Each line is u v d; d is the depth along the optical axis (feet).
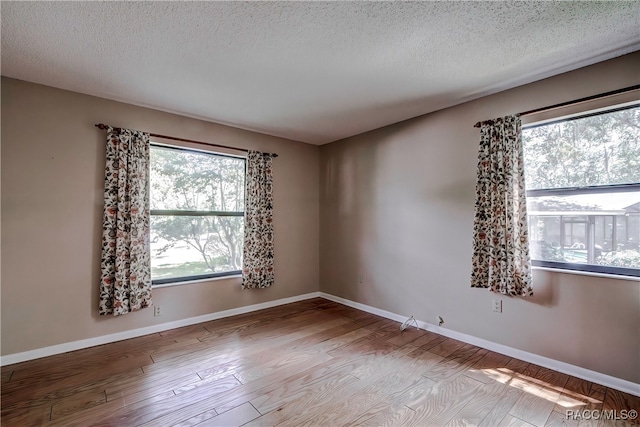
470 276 9.56
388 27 6.02
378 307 12.51
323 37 6.35
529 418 6.08
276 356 8.75
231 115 11.12
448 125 10.21
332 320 11.84
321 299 14.92
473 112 9.57
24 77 8.18
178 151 11.36
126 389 7.05
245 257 12.57
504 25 5.95
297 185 14.61
